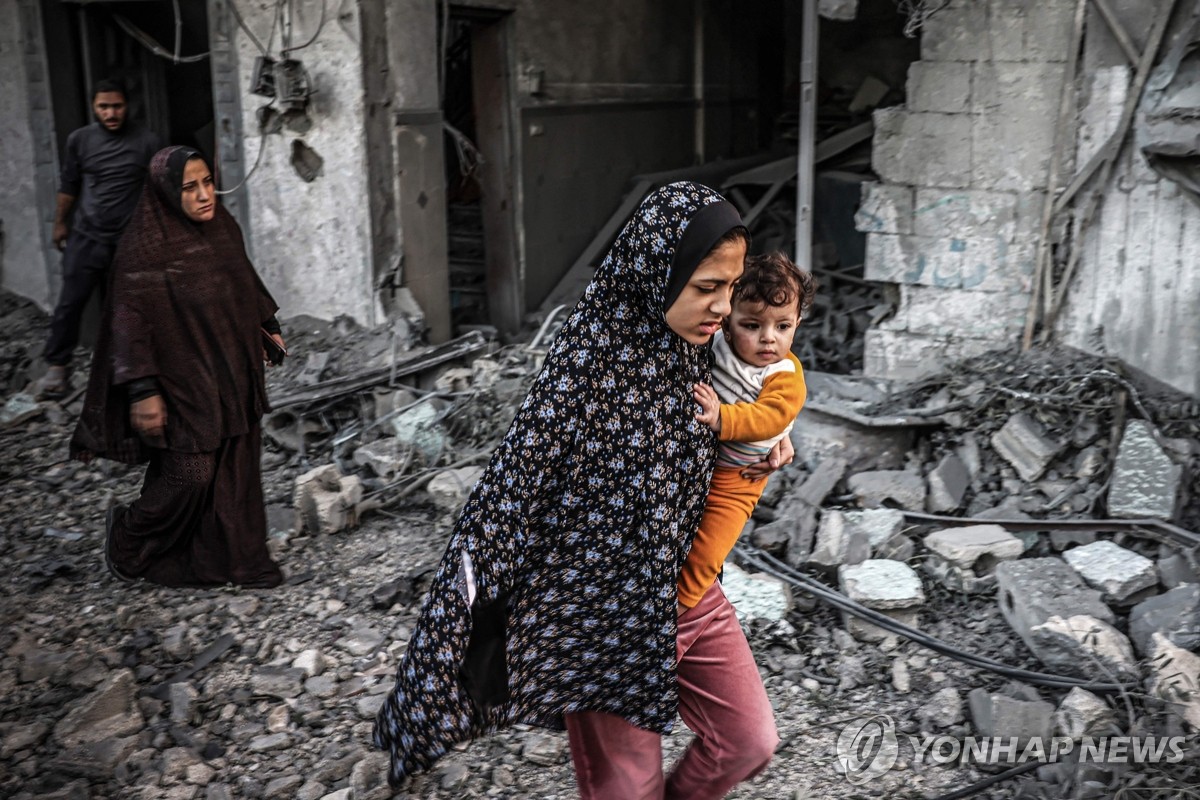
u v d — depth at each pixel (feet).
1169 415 17.07
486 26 26.81
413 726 7.29
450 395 20.48
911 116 19.47
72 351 22.97
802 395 7.83
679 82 34.53
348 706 12.13
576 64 29.63
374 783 10.75
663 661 7.53
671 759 11.27
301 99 22.49
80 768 10.90
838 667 12.96
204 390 13.74
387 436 19.74
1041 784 10.53
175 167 13.26
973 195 19.19
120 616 13.89
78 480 18.97
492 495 7.20
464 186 31.17
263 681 12.42
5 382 23.75
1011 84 18.47
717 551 7.83
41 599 14.65
